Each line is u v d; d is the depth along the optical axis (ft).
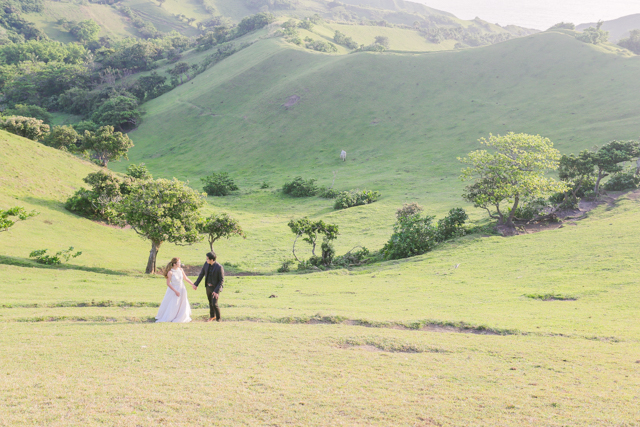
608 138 243.81
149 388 23.08
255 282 87.20
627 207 136.36
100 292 65.36
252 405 21.33
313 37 633.20
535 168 134.21
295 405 21.57
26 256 95.20
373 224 176.04
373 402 22.30
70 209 151.64
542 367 29.53
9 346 30.68
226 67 539.29
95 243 128.88
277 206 226.99
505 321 44.65
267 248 148.77
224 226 115.14
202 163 349.61
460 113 352.08
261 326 40.55
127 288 71.67
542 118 306.55
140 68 655.35
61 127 272.51
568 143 252.21
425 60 440.86
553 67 378.53
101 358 28.55
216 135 395.55
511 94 361.10
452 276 81.35
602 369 28.96
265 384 24.47
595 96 315.58
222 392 22.90
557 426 19.58
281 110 405.18
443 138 318.24
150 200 95.66
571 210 148.46
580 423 19.89
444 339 37.52
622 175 163.84
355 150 334.03
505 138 134.82
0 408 19.42
